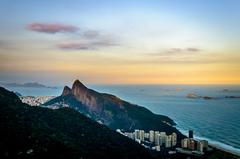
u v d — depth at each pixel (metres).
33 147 104.00
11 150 98.19
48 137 118.12
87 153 120.06
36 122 135.12
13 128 114.62
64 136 131.75
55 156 103.38
